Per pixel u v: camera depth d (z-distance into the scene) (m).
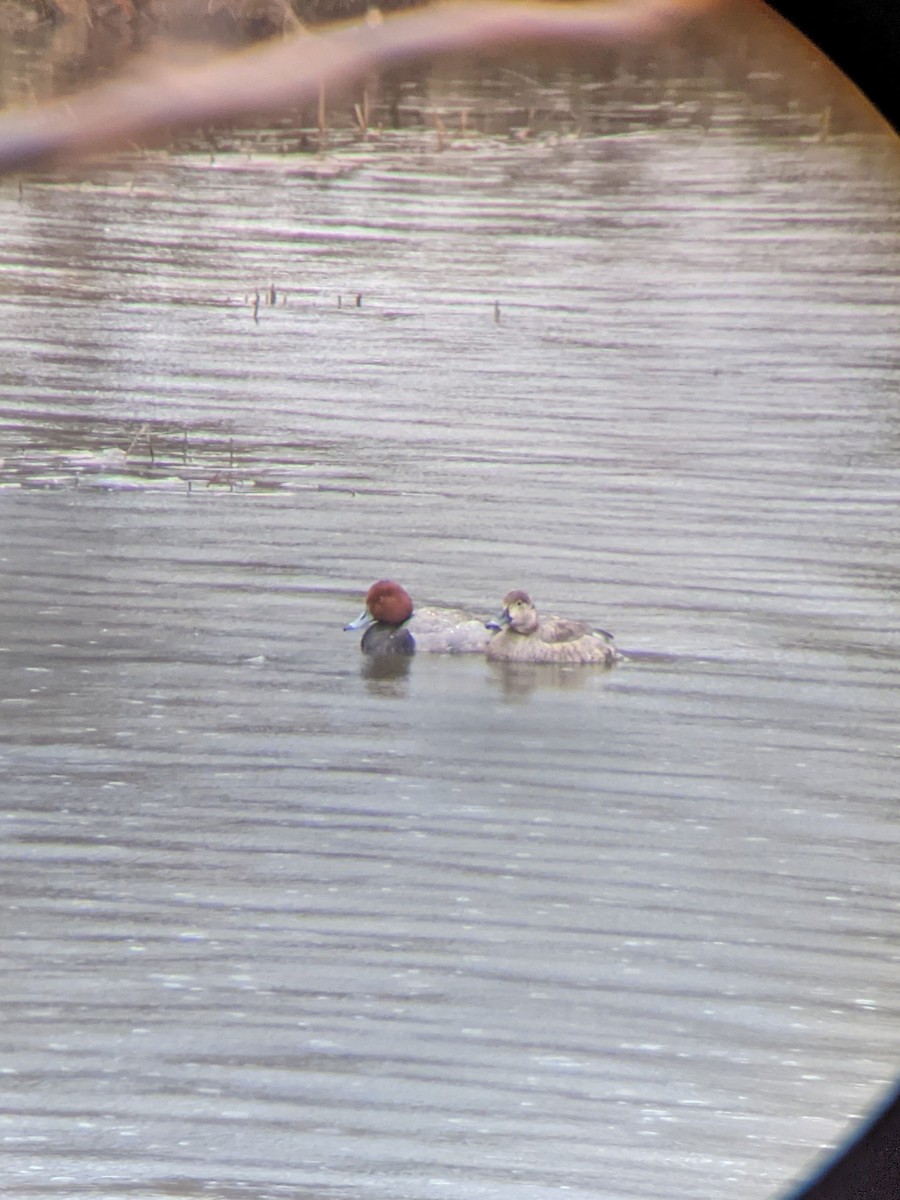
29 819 21.48
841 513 23.62
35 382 24.92
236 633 22.48
